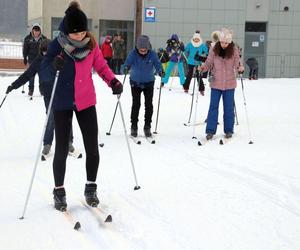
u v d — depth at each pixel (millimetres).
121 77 17922
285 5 26328
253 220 4582
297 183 5762
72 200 5086
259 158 7047
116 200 5121
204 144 8055
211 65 8359
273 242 4090
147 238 4145
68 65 4602
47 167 6547
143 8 25812
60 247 3980
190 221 4547
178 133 9062
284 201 5133
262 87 17516
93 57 4727
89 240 4117
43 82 6738
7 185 5688
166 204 5012
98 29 27078
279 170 6355
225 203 5055
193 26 26125
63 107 4656
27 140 8344
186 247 3977
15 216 4656
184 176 6082
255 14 26281
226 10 26156
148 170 6375
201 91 14086
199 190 5492
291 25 26484
